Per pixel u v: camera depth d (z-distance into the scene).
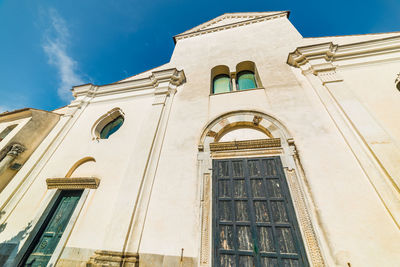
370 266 2.53
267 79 5.80
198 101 5.83
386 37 5.44
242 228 3.25
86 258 3.49
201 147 4.52
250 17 9.99
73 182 4.68
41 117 6.68
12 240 4.06
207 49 8.46
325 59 5.53
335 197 3.19
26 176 5.23
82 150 5.59
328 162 3.62
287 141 4.10
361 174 3.35
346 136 3.85
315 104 4.64
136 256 3.23
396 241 2.64
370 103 4.31
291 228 3.08
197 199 3.74
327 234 2.88
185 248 3.21
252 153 4.18
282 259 2.83
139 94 6.96
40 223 4.27
